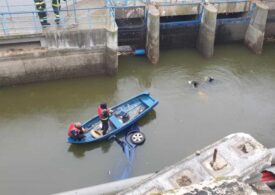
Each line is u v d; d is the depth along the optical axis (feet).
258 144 23.08
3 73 59.16
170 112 55.83
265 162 22.20
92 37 59.47
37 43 58.34
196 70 67.67
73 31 57.82
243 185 16.96
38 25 58.23
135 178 39.34
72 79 63.77
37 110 56.49
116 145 49.57
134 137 49.93
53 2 56.34
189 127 53.01
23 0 65.67
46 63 60.44
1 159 47.19
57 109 56.75
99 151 48.78
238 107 57.57
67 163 46.93
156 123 53.47
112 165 46.75
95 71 64.39
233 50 75.61
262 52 75.31
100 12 63.77
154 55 67.51
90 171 45.85
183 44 75.25
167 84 62.90
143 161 47.21
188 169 21.35
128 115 52.80
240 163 21.74
